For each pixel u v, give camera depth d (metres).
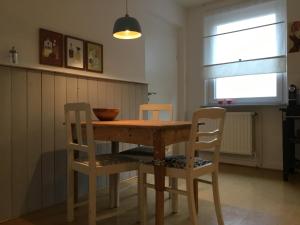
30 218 2.06
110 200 2.25
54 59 2.38
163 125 1.64
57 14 2.42
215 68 4.03
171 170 1.68
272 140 3.60
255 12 3.71
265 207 2.20
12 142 2.08
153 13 3.66
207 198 2.43
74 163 1.92
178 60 4.31
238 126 3.71
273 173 3.35
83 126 2.08
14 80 2.09
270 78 3.64
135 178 3.13
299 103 3.16
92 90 2.71
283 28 3.47
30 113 2.20
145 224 1.81
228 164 3.90
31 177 2.21
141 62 3.35
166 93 4.05
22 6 2.17
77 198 2.32
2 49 2.05
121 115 3.03
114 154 2.15
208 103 4.17
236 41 3.85
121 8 3.08
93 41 2.74
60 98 2.42
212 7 4.09
